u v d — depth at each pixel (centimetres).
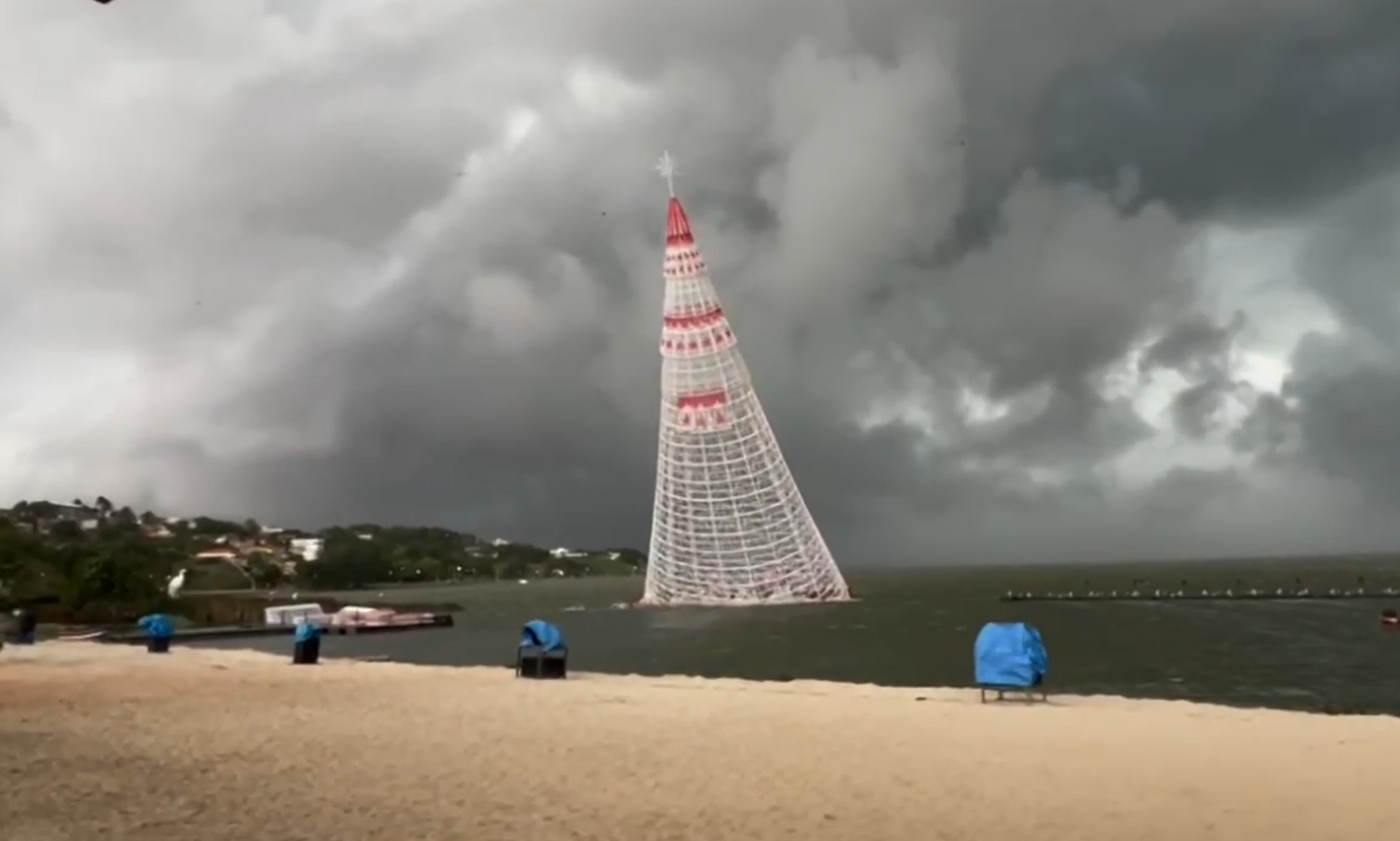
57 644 6200
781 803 1328
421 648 7925
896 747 1794
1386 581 17025
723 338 11694
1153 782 1478
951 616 10519
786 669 5700
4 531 12444
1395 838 1163
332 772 1526
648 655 6788
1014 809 1301
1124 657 6106
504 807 1291
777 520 12200
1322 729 2044
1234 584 17012
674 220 11488
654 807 1300
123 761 1614
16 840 1080
